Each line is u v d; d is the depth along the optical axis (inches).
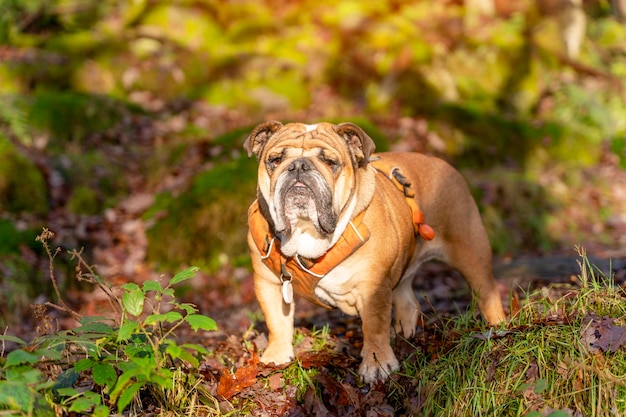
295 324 211.0
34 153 311.0
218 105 382.9
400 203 159.5
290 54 416.8
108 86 382.9
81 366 120.5
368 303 149.3
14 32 403.9
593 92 432.1
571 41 454.9
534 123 394.0
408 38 420.5
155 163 322.0
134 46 401.4
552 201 347.9
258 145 150.9
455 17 464.4
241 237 277.9
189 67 400.2
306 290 151.7
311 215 134.3
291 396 146.8
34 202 285.9
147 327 154.6
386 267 149.9
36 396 112.7
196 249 275.9
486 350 137.2
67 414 124.0
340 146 141.6
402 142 362.3
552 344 132.7
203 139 342.6
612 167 392.2
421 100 390.3
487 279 176.6
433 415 134.9
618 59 474.3
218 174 297.3
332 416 138.3
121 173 318.0
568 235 334.3
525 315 148.9
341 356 161.0
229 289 263.0
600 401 121.7
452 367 138.9
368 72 408.2
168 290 128.4
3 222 267.9
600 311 139.9
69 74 376.8
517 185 343.6
